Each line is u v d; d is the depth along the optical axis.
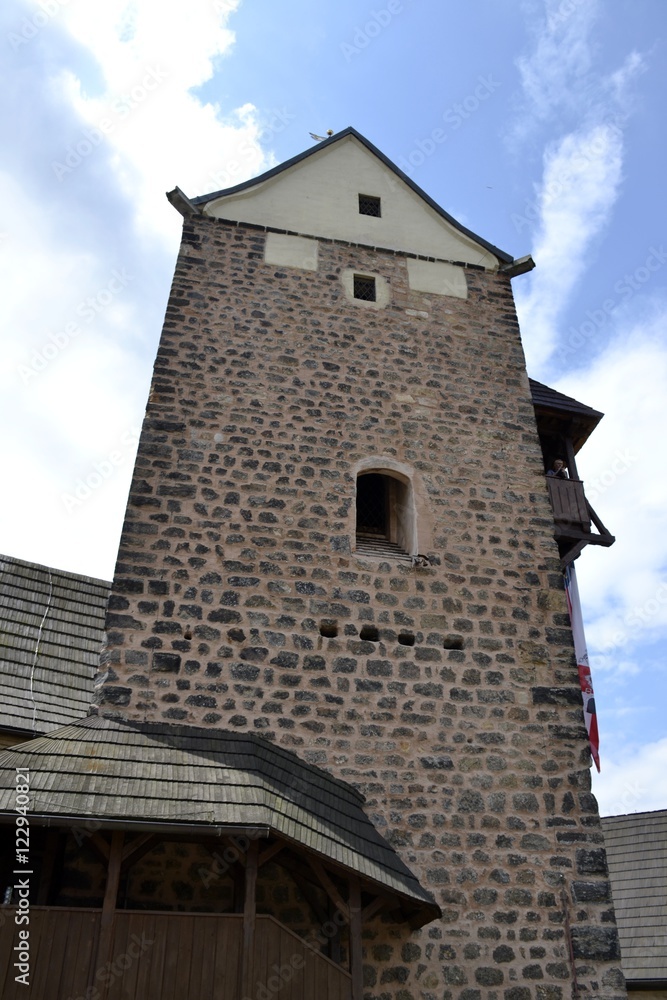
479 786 8.04
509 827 7.90
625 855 18.72
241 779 6.52
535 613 9.23
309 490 9.24
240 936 5.79
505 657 8.85
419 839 7.63
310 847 6.00
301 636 8.35
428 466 9.88
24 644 11.20
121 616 7.96
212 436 9.29
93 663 11.57
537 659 8.93
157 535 8.51
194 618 8.15
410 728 8.16
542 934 7.47
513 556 9.54
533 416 10.70
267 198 11.43
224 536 8.69
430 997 6.99
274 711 7.90
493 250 12.02
